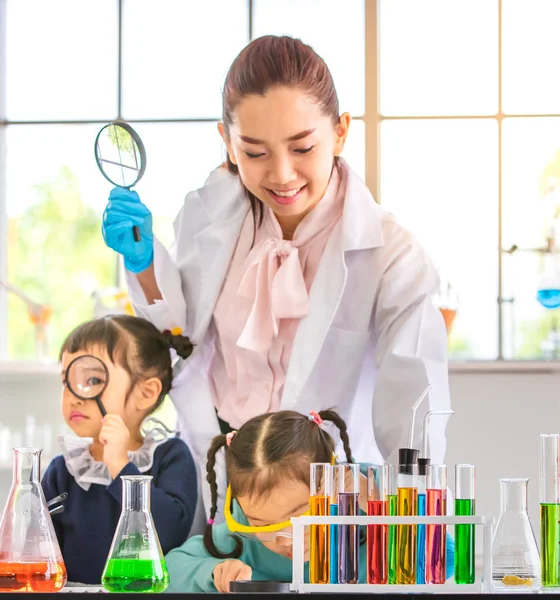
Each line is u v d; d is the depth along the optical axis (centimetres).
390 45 364
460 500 133
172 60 383
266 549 175
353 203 200
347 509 131
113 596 121
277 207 190
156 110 385
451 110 362
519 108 361
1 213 400
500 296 353
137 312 219
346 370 204
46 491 204
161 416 395
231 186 210
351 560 129
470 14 362
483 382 293
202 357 217
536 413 292
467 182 362
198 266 213
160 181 386
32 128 395
